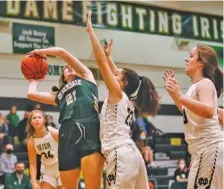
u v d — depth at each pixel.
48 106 12.40
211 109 3.33
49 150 6.43
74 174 3.99
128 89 4.27
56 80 12.45
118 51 13.41
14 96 12.04
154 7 13.70
